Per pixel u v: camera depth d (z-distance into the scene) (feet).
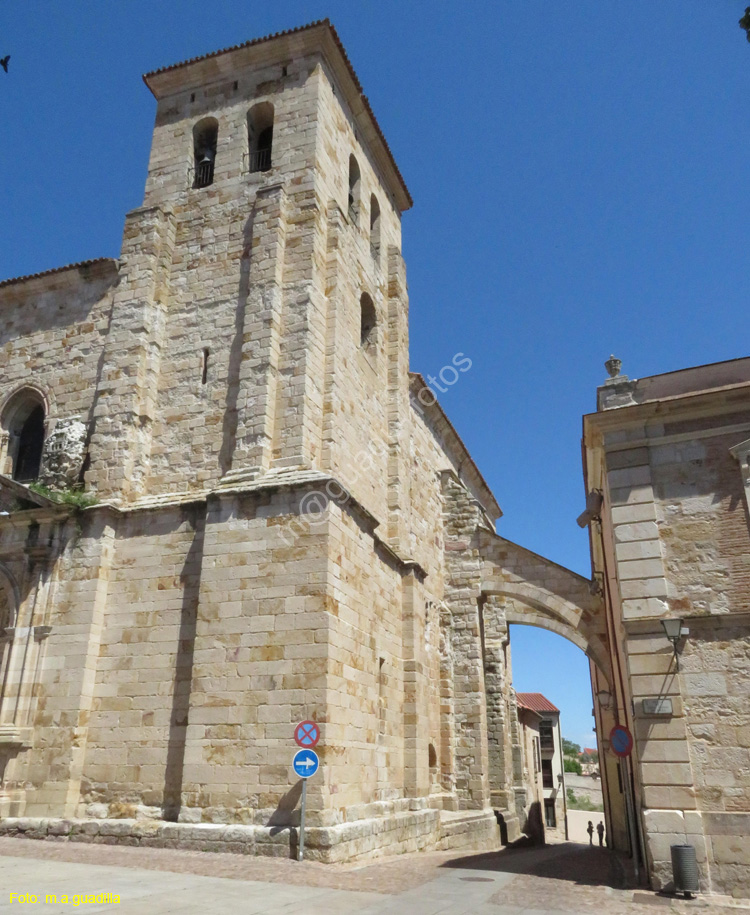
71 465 72.74
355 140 93.91
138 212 82.07
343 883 46.21
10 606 68.08
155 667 62.95
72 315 83.97
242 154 83.92
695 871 46.62
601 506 78.18
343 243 80.53
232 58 88.33
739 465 55.62
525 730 168.96
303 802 52.08
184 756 57.62
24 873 43.42
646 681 52.49
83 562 67.00
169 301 79.36
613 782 91.04
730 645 51.96
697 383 60.80
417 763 76.89
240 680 58.49
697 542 55.01
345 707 59.93
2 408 83.46
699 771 49.78
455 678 98.17
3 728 62.23
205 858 51.49
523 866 61.11
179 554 65.87
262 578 60.75
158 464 72.54
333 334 74.28
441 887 47.06
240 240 78.89
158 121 90.43
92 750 61.98
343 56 88.22
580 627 94.22
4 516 70.23
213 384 73.46
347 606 63.00
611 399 61.93
